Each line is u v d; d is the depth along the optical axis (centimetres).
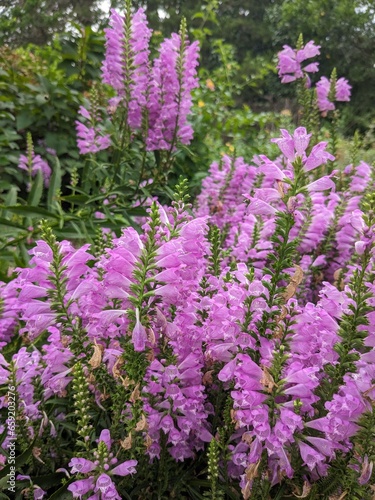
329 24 2084
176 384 164
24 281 163
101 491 150
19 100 660
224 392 182
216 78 975
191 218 168
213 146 750
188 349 168
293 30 2198
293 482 160
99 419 188
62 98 672
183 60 319
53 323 163
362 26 2072
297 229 248
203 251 165
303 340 155
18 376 184
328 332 157
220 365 177
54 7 2602
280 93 2075
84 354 170
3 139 608
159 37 945
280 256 157
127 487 173
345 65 2112
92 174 403
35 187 388
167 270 146
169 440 163
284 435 142
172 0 3406
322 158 155
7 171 602
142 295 148
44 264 159
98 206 362
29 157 468
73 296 162
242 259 245
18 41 2080
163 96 326
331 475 156
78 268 162
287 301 161
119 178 390
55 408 208
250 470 150
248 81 1002
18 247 350
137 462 158
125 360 153
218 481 175
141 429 148
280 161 301
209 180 365
